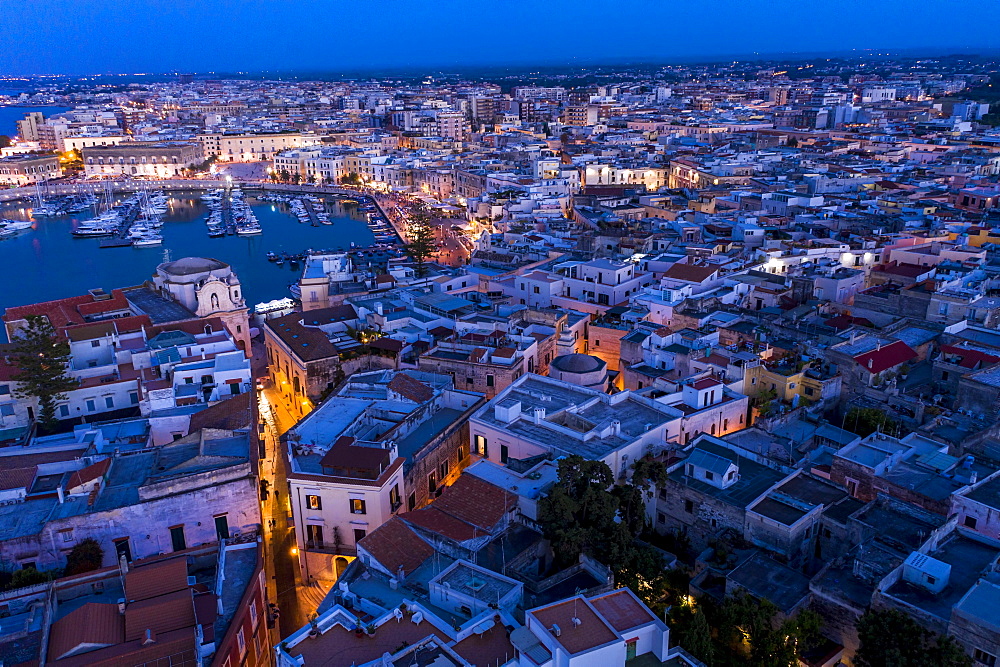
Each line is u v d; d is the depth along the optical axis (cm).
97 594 6556
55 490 7769
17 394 10506
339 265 17725
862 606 5459
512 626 5472
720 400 9256
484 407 9219
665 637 5106
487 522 6894
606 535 6456
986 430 7944
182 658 5431
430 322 13012
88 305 14150
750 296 13062
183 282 15138
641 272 15212
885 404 9144
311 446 8581
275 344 12962
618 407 9119
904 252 14262
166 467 7981
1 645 5688
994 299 11319
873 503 6688
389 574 6438
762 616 5353
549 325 12700
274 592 7838
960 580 5566
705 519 7006
